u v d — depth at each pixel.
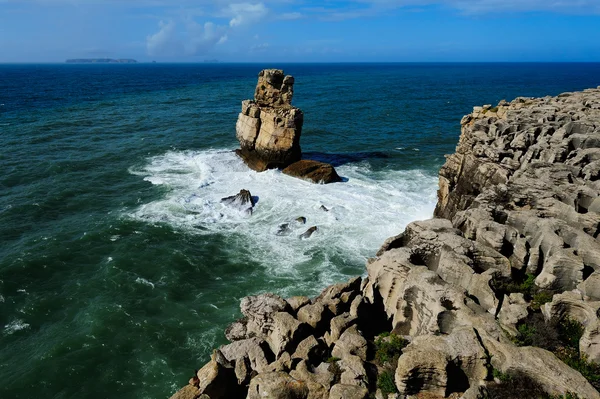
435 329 14.74
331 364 14.73
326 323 18.45
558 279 16.09
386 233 37.22
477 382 12.60
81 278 31.33
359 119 91.69
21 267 32.06
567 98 46.34
